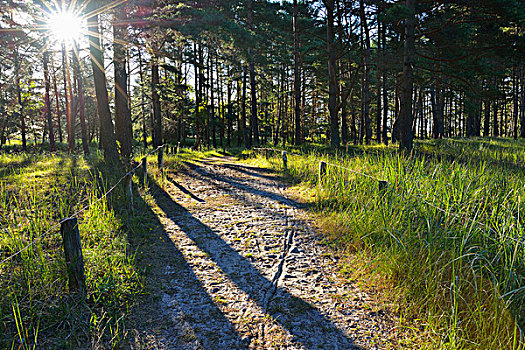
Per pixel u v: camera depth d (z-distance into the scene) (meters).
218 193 9.38
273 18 24.80
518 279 3.43
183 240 5.70
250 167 14.55
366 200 6.45
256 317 3.50
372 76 27.81
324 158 12.15
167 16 14.66
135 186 8.70
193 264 4.77
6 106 19.61
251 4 23.94
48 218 5.88
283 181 10.96
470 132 31.33
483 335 2.90
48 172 10.20
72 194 7.56
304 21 24.56
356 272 4.36
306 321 3.42
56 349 2.92
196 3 19.34
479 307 3.01
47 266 4.01
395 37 22.45
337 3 19.44
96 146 37.88
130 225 6.03
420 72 21.56
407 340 3.07
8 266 4.05
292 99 40.62
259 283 4.23
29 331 3.11
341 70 24.86
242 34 17.17
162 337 3.18
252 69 23.94
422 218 5.12
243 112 28.17
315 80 37.66
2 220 5.61
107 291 3.82
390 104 44.12
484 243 3.87
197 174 12.64
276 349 3.02
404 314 3.44
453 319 3.07
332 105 18.66
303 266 4.66
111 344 3.03
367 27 20.36
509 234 3.83
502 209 4.75
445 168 7.00
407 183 6.04
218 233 6.05
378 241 4.84
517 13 13.30
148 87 22.84
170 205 7.98
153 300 3.80
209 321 3.44
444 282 3.66
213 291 4.04
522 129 29.70
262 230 6.16
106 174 9.77
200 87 28.92
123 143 14.12
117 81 13.98
